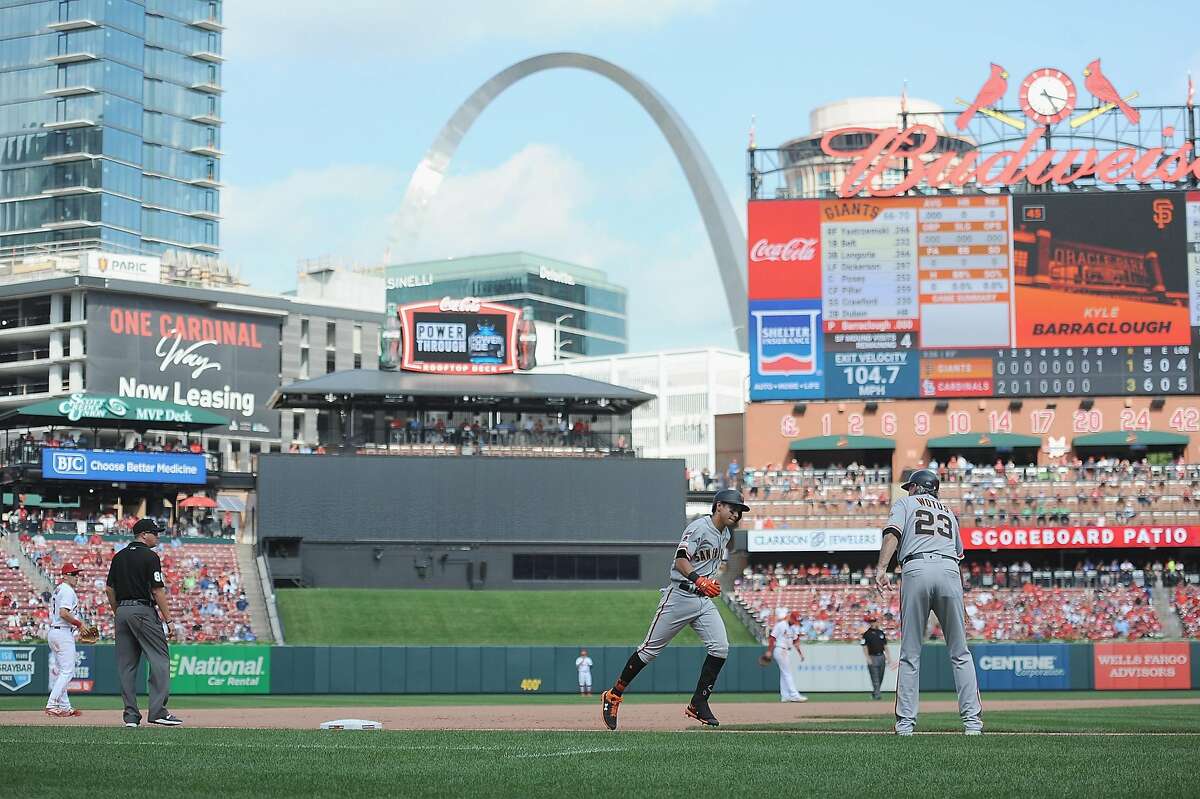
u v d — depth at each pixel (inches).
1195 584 2623.0
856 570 2721.5
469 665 1969.7
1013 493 2677.2
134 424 2906.0
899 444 2731.3
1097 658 1996.8
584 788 396.2
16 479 2655.0
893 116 5812.0
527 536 2797.7
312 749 490.9
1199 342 2623.0
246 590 2581.2
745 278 3981.3
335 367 4987.7
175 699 1708.9
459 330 2930.6
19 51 6018.7
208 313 4517.7
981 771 427.5
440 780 409.4
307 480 2736.2
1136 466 2677.2
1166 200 2635.3
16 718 869.2
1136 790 386.9
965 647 605.6
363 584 2733.8
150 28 6215.6
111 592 712.4
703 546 666.8
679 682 1969.7
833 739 550.0
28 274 4564.5
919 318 2662.4
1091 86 2714.1
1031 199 2655.0
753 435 2760.8
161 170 6235.2
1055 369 2640.3
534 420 3029.0
